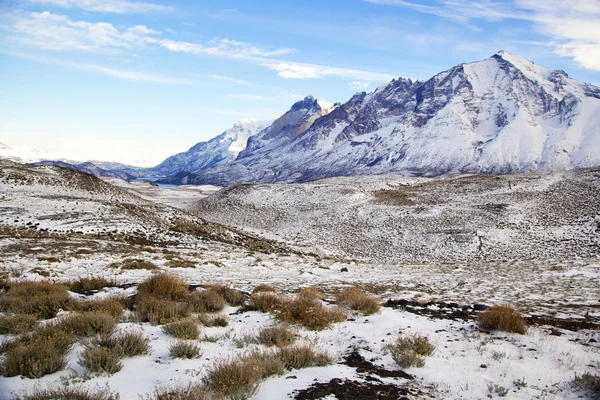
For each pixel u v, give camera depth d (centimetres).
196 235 4497
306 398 519
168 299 1059
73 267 2011
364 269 2969
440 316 1030
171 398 485
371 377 599
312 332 873
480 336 825
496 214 6081
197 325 851
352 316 1045
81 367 605
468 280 2098
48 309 947
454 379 595
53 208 4050
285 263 3011
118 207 4662
